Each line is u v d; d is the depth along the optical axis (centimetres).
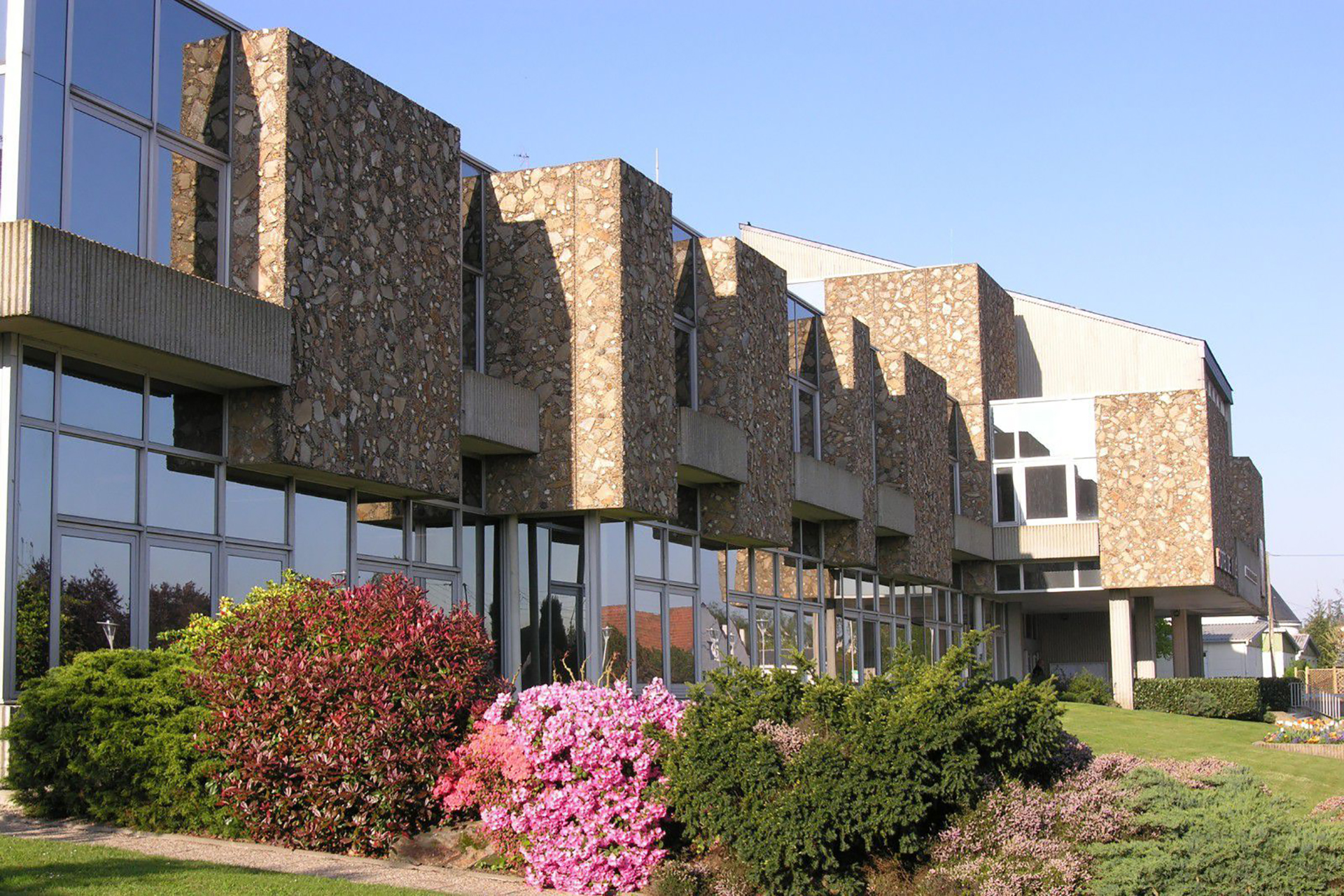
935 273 4228
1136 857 1039
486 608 2100
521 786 1162
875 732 1109
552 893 1098
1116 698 4062
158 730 1191
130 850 1071
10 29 1336
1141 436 4041
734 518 2480
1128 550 4012
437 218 1833
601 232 2070
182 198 1508
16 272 1245
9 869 940
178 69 1512
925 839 1112
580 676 2133
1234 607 5247
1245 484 5616
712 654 2558
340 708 1173
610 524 2222
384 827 1165
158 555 1473
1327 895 985
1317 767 2477
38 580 1320
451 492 1822
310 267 1583
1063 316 4703
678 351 2439
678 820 1145
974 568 4184
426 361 1786
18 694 1283
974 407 4144
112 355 1391
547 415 2070
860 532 3108
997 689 1205
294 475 1634
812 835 1064
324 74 1627
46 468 1341
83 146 1393
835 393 3112
